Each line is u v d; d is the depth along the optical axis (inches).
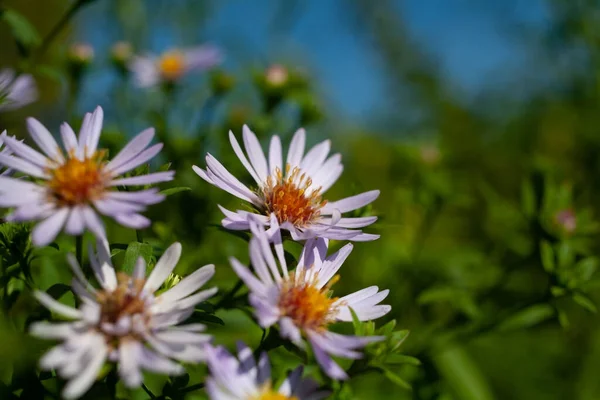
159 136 13.6
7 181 8.1
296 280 8.8
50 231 7.9
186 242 12.6
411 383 13.1
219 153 13.9
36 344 8.2
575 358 18.7
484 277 15.2
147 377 10.7
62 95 15.6
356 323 8.5
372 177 24.8
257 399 7.8
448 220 22.1
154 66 17.2
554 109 27.3
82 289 7.8
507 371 18.3
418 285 14.9
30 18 21.3
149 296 8.2
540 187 13.1
